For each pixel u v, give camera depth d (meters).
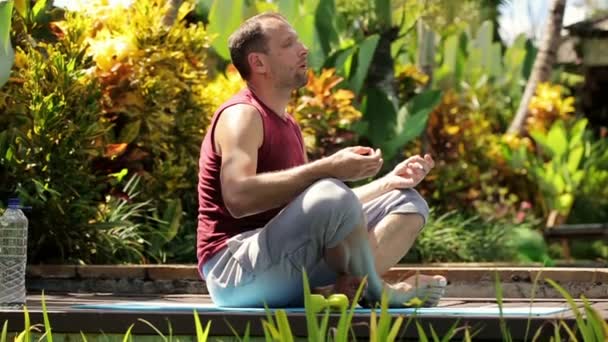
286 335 4.25
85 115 9.91
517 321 5.00
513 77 27.11
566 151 21.03
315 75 14.67
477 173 18.84
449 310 5.89
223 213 6.21
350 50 15.28
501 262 15.21
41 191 9.36
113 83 10.92
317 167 5.84
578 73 29.09
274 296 6.02
